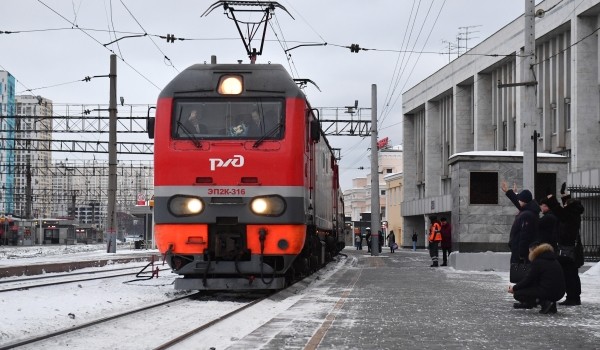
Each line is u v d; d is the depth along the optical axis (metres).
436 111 60.22
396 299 13.23
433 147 60.12
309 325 9.62
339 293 14.60
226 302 13.46
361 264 27.81
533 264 11.16
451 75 54.62
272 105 14.13
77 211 124.31
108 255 36.19
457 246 23.94
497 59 46.44
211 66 14.55
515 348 7.73
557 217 12.34
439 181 59.88
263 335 8.72
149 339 8.88
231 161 13.78
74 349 8.11
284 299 13.76
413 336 8.59
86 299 13.64
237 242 13.82
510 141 45.84
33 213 102.88
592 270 20.56
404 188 66.81
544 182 23.36
